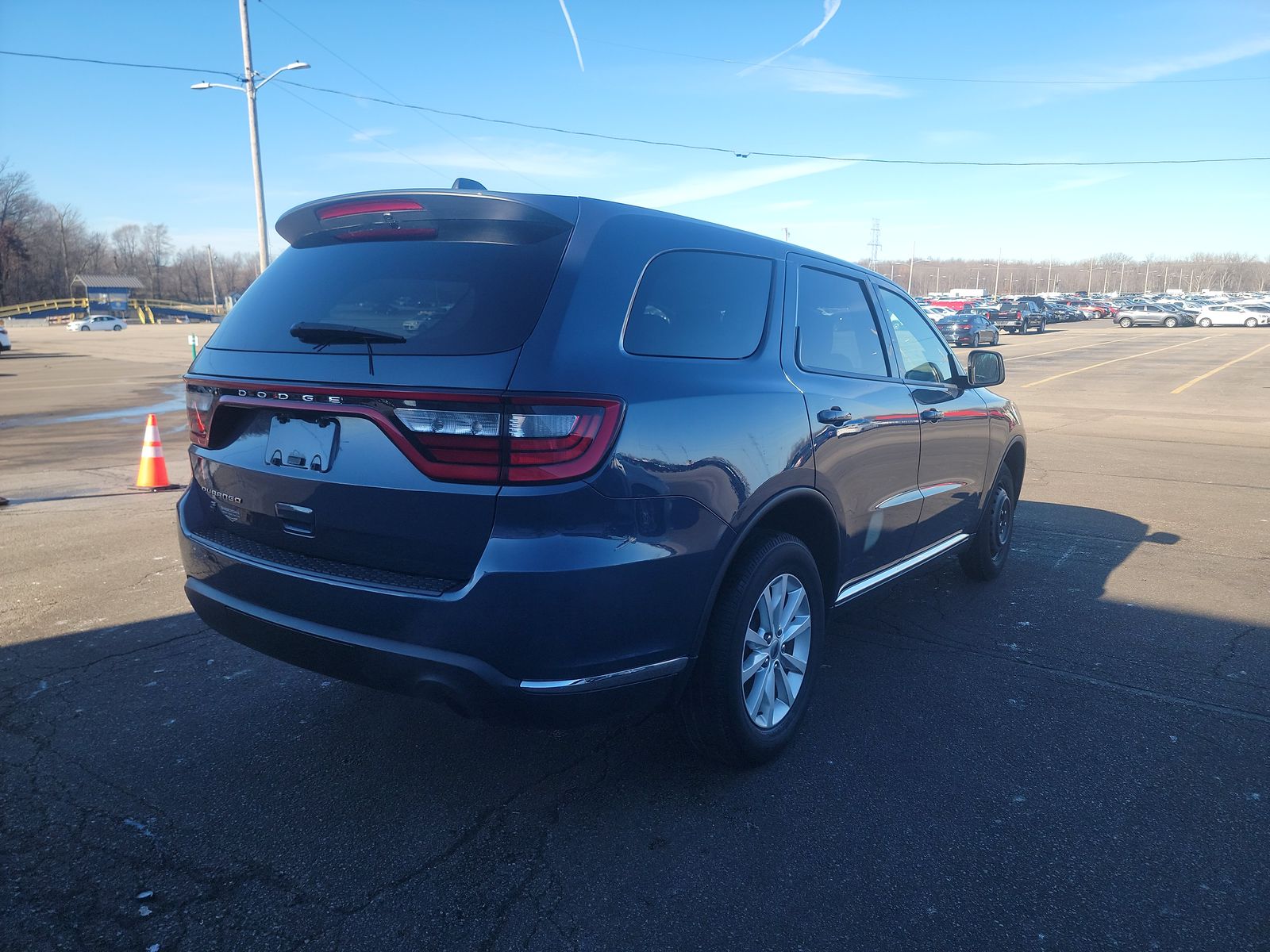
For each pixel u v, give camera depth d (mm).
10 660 3936
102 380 21922
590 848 2596
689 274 2869
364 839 2635
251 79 24234
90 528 6391
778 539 2971
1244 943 2207
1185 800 2877
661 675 2557
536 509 2254
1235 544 6168
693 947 2186
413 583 2381
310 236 3012
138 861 2508
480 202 2566
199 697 3592
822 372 3361
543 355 2307
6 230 100938
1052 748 3217
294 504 2627
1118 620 4582
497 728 3355
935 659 4055
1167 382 20859
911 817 2768
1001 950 2178
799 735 3314
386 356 2428
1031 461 9859
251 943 2182
